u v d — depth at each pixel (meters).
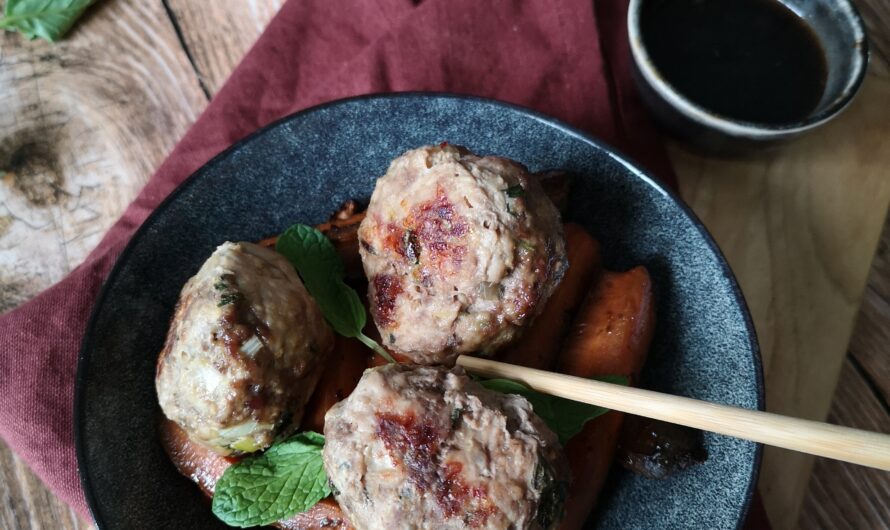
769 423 0.15
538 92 0.26
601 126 0.25
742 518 0.18
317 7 0.28
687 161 0.26
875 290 0.25
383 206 0.19
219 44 0.29
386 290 0.19
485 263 0.17
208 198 0.22
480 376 0.18
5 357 0.22
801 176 0.25
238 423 0.18
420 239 0.18
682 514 0.19
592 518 0.20
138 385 0.20
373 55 0.27
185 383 0.18
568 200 0.22
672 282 0.21
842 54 0.24
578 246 0.21
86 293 0.23
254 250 0.19
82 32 0.29
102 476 0.19
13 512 0.23
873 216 0.25
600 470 0.19
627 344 0.20
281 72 0.27
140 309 0.21
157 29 0.29
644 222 0.21
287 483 0.18
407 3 0.28
